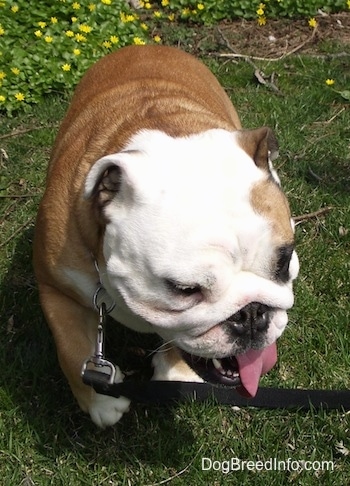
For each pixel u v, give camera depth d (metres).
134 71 1.46
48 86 1.97
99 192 1.15
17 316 1.50
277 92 2.03
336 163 1.81
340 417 1.35
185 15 2.37
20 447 1.31
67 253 1.23
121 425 1.34
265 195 1.13
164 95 1.36
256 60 2.20
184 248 1.08
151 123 1.25
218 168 1.12
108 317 1.47
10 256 1.60
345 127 1.92
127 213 1.12
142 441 1.33
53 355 1.43
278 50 2.28
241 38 2.32
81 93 1.47
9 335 1.46
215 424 1.34
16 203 1.71
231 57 2.20
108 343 1.45
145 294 1.12
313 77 2.10
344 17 2.44
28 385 1.40
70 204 1.24
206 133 1.18
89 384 1.23
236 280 1.12
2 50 2.00
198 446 1.32
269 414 1.35
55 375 1.41
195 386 1.35
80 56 2.02
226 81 2.08
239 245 1.10
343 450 1.30
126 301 1.13
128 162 1.12
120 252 1.12
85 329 1.31
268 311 1.14
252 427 1.34
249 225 1.10
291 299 1.16
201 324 1.12
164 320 1.13
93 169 1.13
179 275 1.08
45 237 1.26
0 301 1.51
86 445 1.32
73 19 2.12
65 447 1.32
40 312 1.49
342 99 2.01
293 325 1.48
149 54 1.52
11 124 1.90
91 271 1.23
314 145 1.85
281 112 1.95
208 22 2.37
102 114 1.33
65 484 1.28
